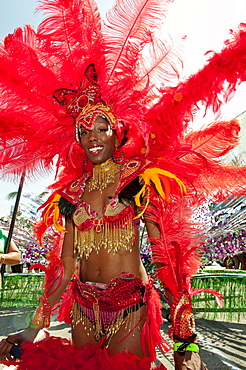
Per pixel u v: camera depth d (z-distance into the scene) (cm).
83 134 197
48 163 240
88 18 211
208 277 450
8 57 207
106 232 175
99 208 184
